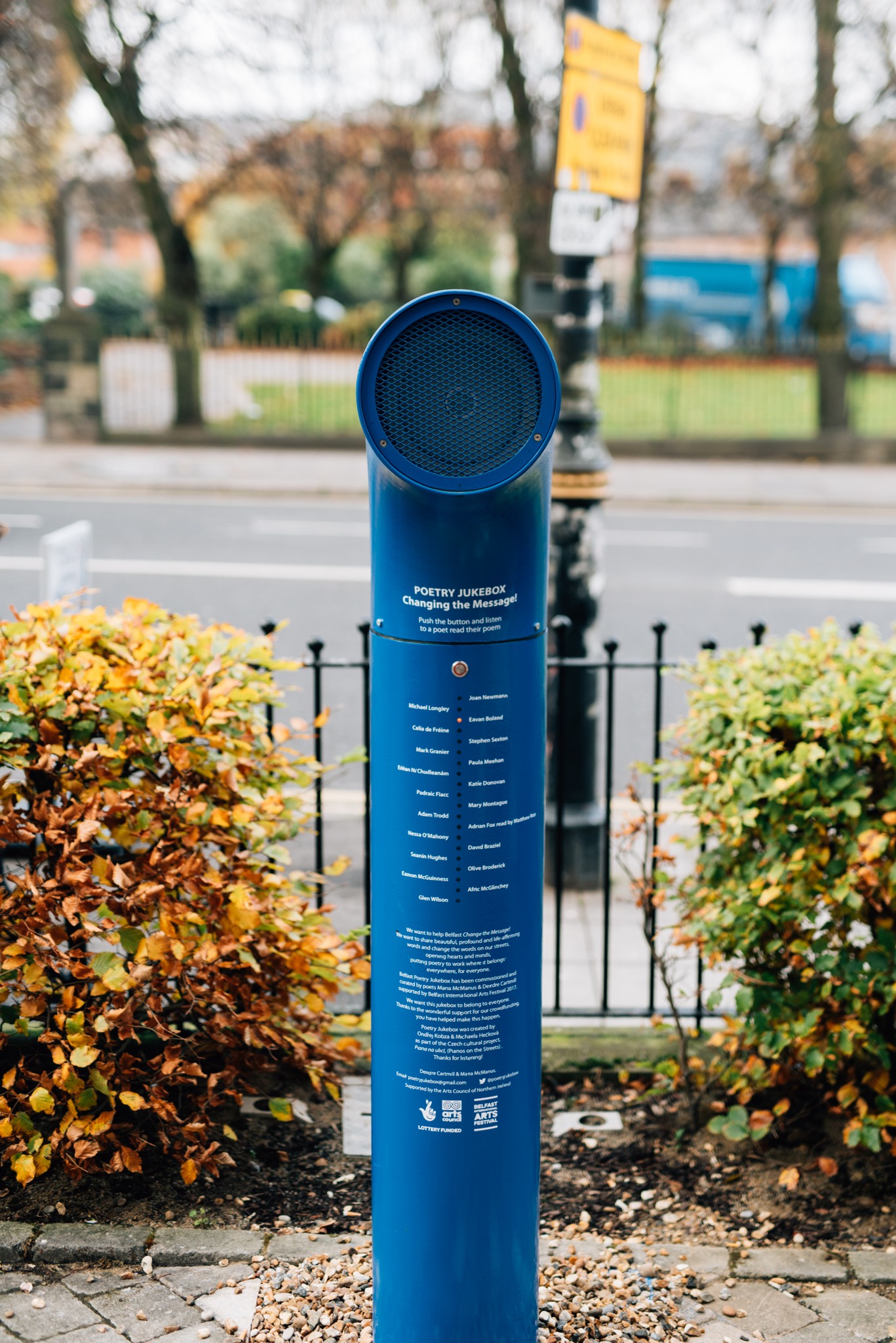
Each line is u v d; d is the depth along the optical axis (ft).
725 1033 12.05
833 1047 11.09
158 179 65.82
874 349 104.37
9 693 10.85
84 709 10.90
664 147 89.15
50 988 10.52
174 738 10.71
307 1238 10.15
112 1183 10.82
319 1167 11.29
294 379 90.02
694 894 12.25
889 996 10.93
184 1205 10.63
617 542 43.83
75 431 65.72
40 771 11.02
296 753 12.41
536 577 7.97
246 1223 10.40
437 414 7.67
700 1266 10.07
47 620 12.03
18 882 10.59
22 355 85.35
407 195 90.79
